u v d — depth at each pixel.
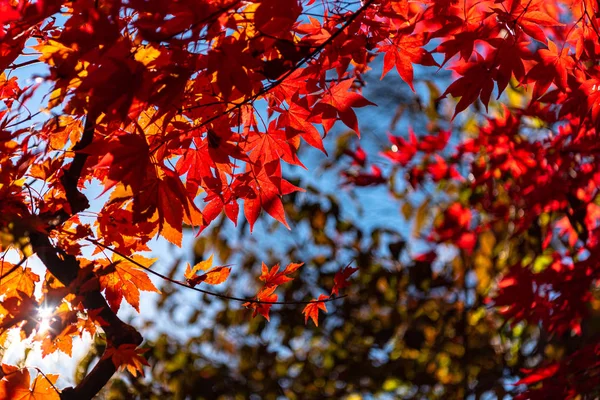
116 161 1.36
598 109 1.56
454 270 3.09
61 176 1.42
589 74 1.53
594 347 1.77
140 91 1.33
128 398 2.78
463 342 3.18
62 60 1.32
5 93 1.44
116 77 1.32
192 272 1.50
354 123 1.48
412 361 3.22
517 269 1.92
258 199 1.49
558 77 1.52
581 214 1.97
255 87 1.44
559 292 1.89
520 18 1.48
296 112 1.49
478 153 2.12
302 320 3.29
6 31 1.32
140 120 1.45
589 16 1.49
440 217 2.83
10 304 1.39
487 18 1.49
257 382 3.30
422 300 3.34
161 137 1.43
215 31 1.34
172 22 1.31
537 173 1.98
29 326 1.40
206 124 1.45
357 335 3.33
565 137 1.92
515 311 1.92
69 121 1.42
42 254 1.44
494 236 2.61
